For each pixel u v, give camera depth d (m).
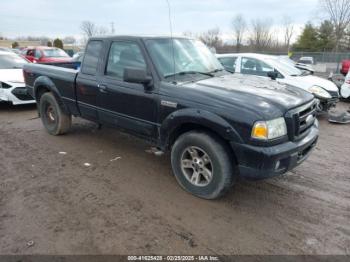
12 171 4.07
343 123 6.69
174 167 3.54
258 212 3.13
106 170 4.12
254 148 2.79
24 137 5.52
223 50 36.28
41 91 5.60
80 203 3.27
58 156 4.60
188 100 3.19
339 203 3.31
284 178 3.92
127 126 4.00
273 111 2.86
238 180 3.84
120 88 3.88
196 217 3.03
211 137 3.11
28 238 2.69
